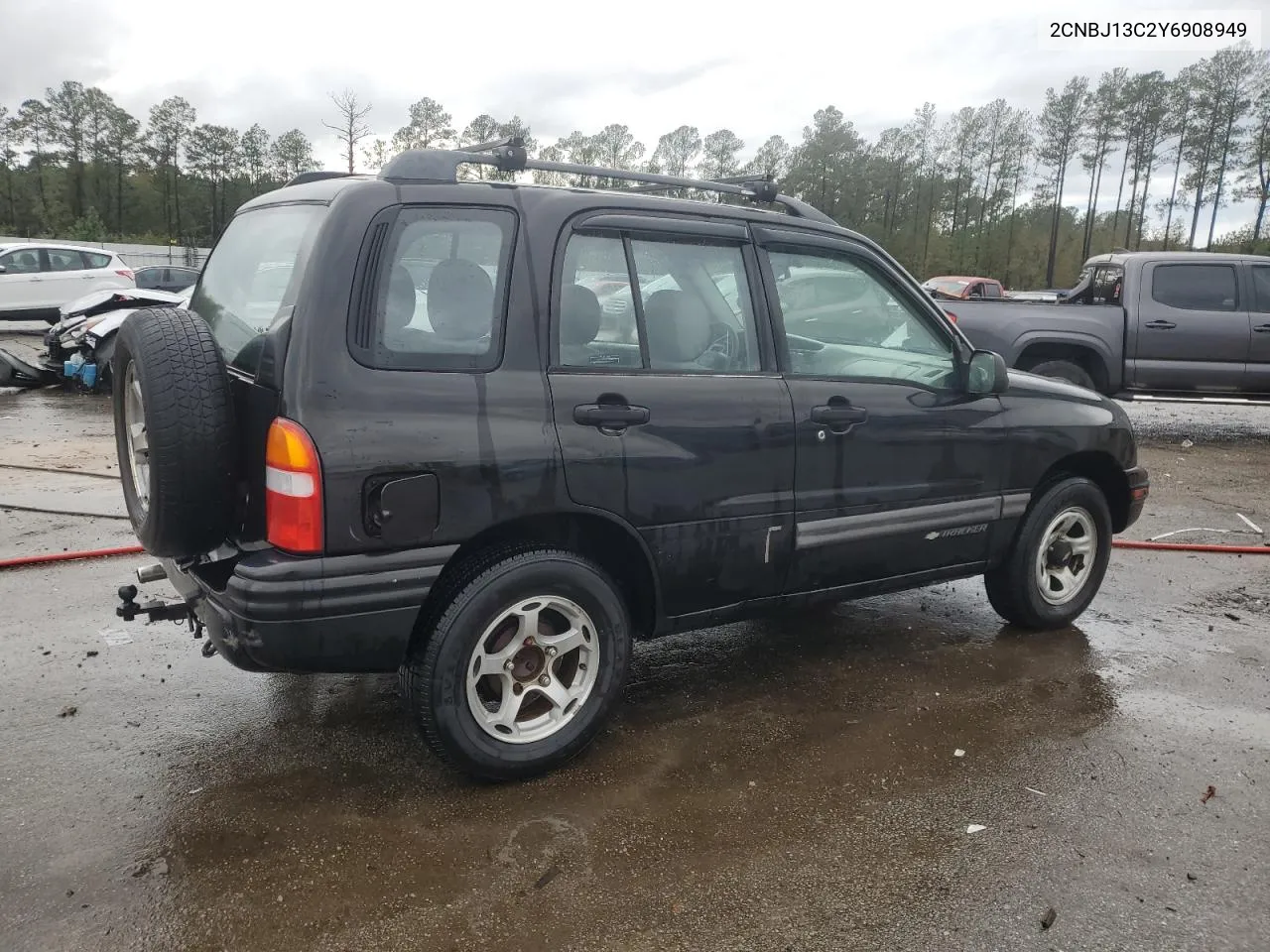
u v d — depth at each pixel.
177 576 3.10
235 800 2.86
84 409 10.71
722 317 3.27
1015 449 4.06
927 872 2.58
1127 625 4.63
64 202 71.75
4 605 4.46
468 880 2.50
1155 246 70.31
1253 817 2.88
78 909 2.34
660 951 2.25
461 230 2.77
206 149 76.88
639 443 2.98
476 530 2.73
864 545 3.63
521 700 2.95
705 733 3.39
